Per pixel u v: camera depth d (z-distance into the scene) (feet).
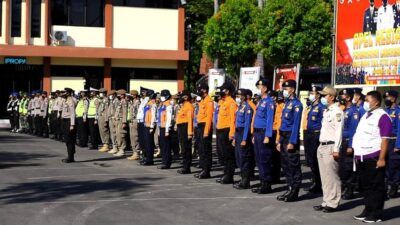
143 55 110.11
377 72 55.77
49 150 64.80
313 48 83.71
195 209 31.96
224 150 42.11
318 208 32.27
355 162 30.14
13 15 105.40
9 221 27.94
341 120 31.55
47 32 106.52
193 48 143.74
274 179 43.24
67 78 108.58
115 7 110.32
